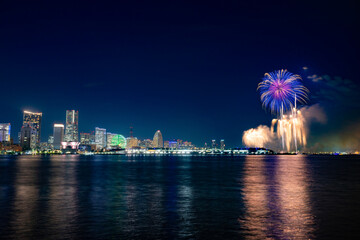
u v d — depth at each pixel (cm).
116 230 2353
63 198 3959
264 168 11681
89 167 12756
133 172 9506
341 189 4853
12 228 2408
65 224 2536
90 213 2972
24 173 8919
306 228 2384
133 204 3494
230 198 3931
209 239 2120
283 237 2152
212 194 4334
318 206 3303
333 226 2439
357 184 5644
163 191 4700
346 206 3294
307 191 4612
